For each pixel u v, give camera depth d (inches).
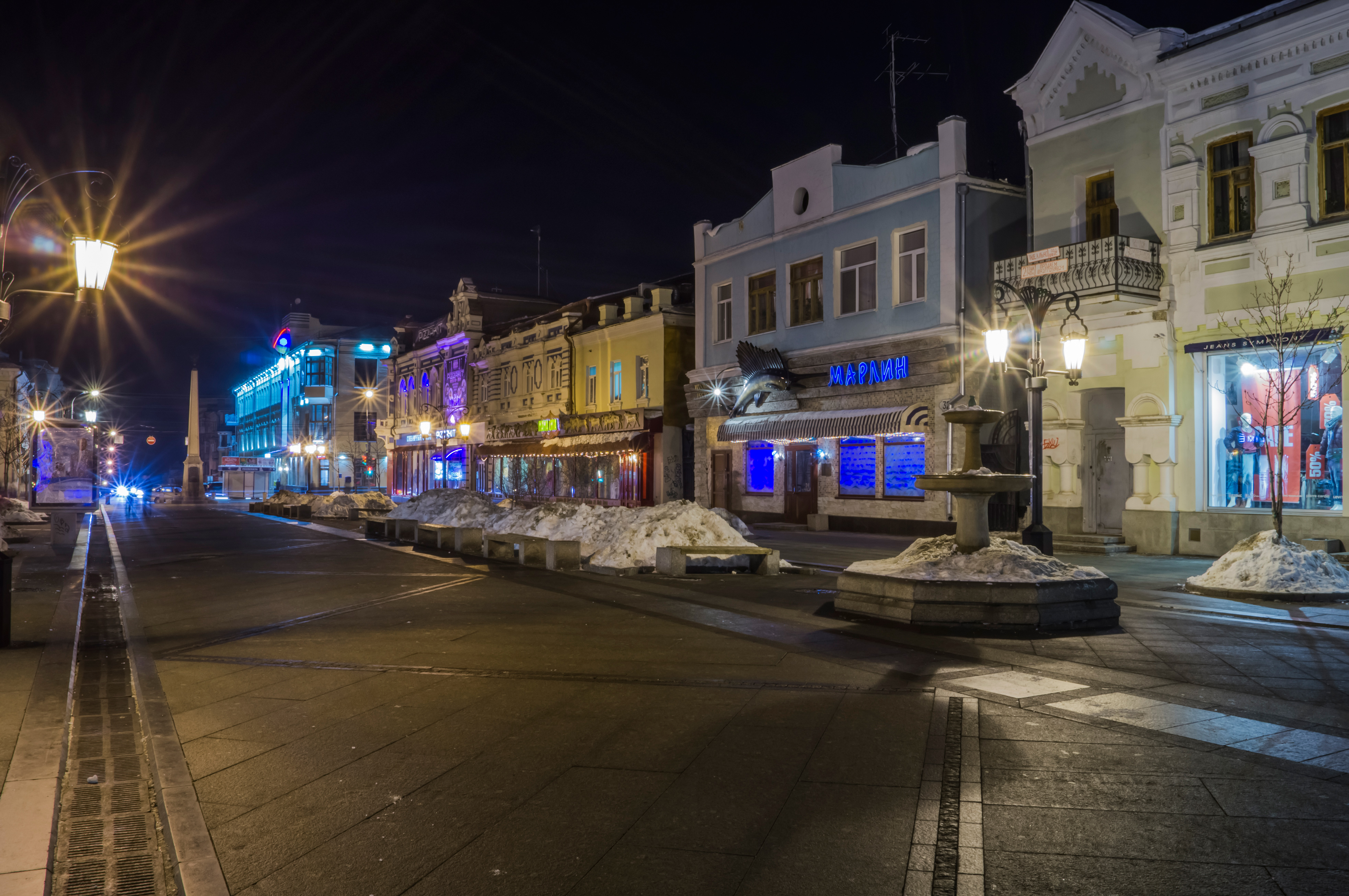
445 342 2321.6
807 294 1189.1
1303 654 361.7
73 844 189.3
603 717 276.4
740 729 261.0
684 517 705.6
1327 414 697.0
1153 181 810.8
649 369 1517.0
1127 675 324.2
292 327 3412.9
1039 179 913.5
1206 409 770.2
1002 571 422.9
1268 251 725.9
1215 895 158.2
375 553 866.8
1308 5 701.3
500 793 213.5
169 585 631.8
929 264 1008.9
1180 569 677.9
